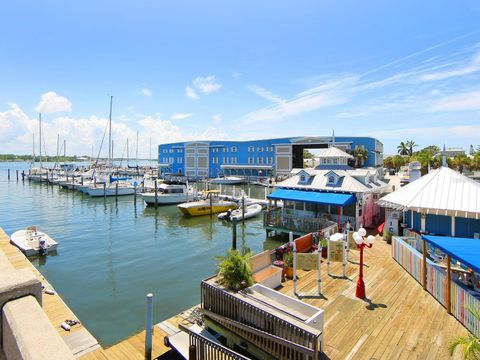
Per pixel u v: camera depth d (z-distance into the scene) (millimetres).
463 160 64625
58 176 78000
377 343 8336
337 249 13891
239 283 9891
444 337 8562
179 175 91562
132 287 17219
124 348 9492
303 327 7367
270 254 13641
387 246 17656
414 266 12727
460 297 9289
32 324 2641
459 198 14977
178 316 11227
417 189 16875
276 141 75750
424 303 10578
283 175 74438
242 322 8789
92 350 9492
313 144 71625
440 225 16062
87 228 32188
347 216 22484
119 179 66688
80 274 19219
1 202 49094
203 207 38562
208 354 7680
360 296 11055
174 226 33375
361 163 64000
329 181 23672
